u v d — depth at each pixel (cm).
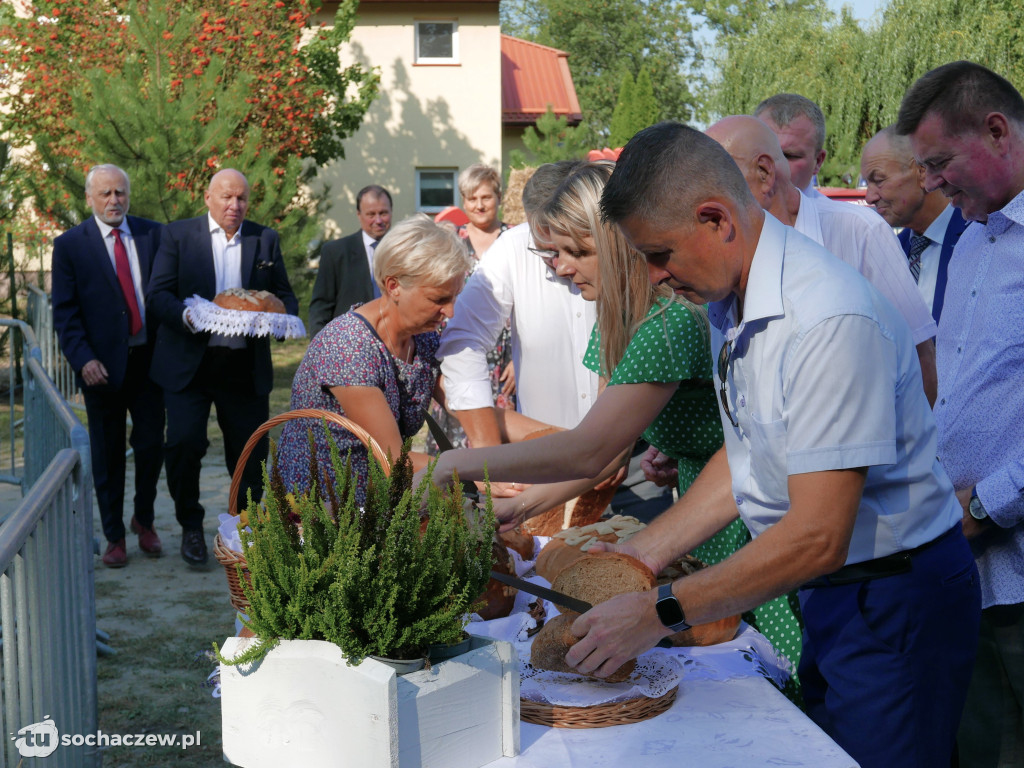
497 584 191
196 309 493
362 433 161
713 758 140
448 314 245
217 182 529
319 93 1424
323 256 699
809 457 149
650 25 3931
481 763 139
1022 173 233
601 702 150
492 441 271
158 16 1121
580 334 294
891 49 1566
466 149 1900
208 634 426
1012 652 246
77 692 258
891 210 344
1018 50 1437
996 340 239
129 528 602
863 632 173
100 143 984
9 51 1328
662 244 152
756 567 149
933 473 174
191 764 315
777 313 153
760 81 1791
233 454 534
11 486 701
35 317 873
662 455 260
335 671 131
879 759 173
